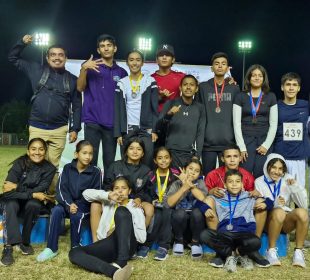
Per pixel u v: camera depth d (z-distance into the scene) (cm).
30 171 488
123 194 455
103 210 464
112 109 566
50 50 545
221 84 557
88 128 565
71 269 411
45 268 413
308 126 554
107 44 564
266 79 538
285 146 540
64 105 554
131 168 498
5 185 479
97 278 387
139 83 557
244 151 525
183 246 484
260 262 434
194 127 542
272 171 487
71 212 466
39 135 548
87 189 473
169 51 589
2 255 432
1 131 4609
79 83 554
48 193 516
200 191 472
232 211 450
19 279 381
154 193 496
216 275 404
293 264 440
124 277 373
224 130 543
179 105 532
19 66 559
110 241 418
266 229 477
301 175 544
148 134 544
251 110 531
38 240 509
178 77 598
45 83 546
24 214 461
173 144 543
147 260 449
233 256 430
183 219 462
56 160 561
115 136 550
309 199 757
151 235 469
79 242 468
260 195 471
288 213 464
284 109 541
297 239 452
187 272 410
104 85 564
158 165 503
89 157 486
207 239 433
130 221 411
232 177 455
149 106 552
